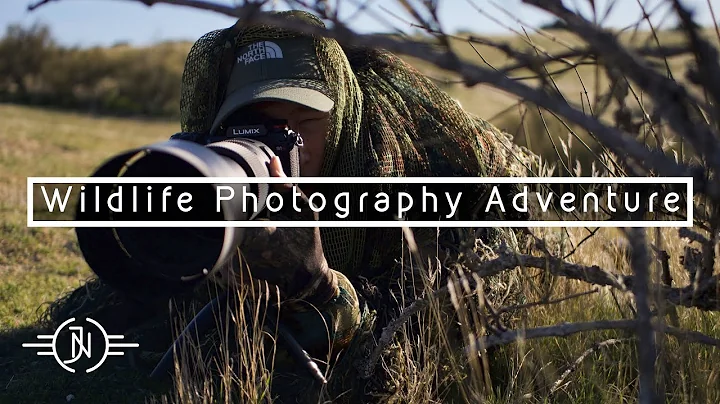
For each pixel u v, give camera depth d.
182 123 2.83
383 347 2.35
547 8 1.22
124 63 27.05
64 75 27.11
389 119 2.79
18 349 3.12
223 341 2.42
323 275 2.22
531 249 2.89
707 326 2.55
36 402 2.71
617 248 2.87
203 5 1.24
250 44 2.54
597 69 1.58
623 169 2.15
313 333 2.40
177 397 2.36
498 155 2.96
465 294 2.54
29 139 11.44
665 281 2.15
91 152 10.66
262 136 2.18
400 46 1.21
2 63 27.78
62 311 3.13
